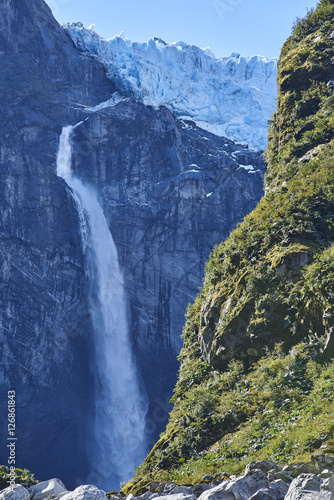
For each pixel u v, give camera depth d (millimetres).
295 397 11422
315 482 6613
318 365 11734
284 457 9102
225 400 13188
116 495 9664
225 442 11875
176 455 13031
